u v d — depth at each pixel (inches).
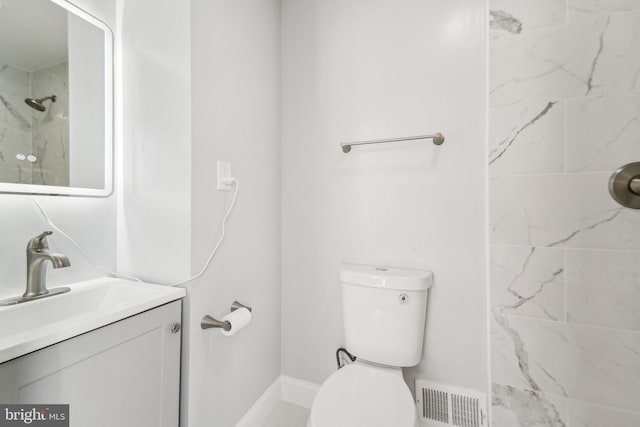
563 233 35.6
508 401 38.5
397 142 50.7
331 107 55.7
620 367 33.5
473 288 45.9
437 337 47.9
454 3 46.6
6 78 32.4
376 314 46.2
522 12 36.9
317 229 57.2
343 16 54.6
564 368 35.8
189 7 36.9
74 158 38.2
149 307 32.0
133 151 41.8
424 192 48.9
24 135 33.8
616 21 32.9
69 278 38.1
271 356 56.8
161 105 39.4
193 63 37.4
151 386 32.6
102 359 27.4
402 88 50.2
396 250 51.0
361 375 42.2
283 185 59.6
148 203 40.5
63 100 37.1
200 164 38.8
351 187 54.4
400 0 50.1
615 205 33.4
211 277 41.1
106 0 41.8
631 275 33.0
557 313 36.0
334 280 55.9
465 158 46.2
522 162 37.3
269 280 56.0
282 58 59.6
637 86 32.3
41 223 35.4
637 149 32.4
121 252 42.9
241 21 47.3
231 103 44.9
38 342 22.4
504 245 38.4
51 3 36.0
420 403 48.2
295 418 54.3
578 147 34.7
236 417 46.6
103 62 41.0
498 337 39.0
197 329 38.5
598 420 34.4
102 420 27.5
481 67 45.0
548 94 35.9
